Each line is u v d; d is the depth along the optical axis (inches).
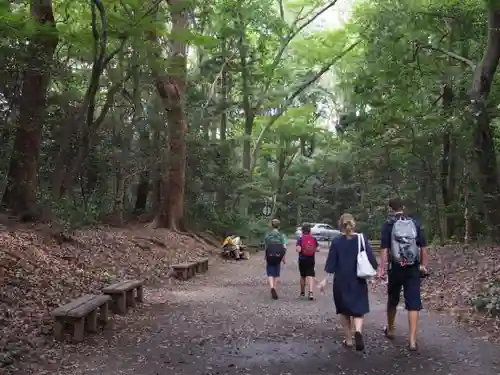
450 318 333.4
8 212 534.9
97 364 226.4
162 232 836.6
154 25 511.8
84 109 504.7
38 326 269.6
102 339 269.7
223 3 1010.1
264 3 1077.1
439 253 611.5
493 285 370.0
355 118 987.3
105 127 719.1
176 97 827.4
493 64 567.2
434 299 401.1
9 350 221.0
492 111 598.5
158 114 815.7
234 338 280.5
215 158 1051.3
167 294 458.0
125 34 507.5
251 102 1218.6
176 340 274.5
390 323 277.6
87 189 757.9
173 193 891.4
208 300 426.6
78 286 388.5
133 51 598.2
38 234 482.0
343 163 1694.1
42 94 467.2
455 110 610.2
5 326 256.2
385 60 751.7
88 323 280.2
